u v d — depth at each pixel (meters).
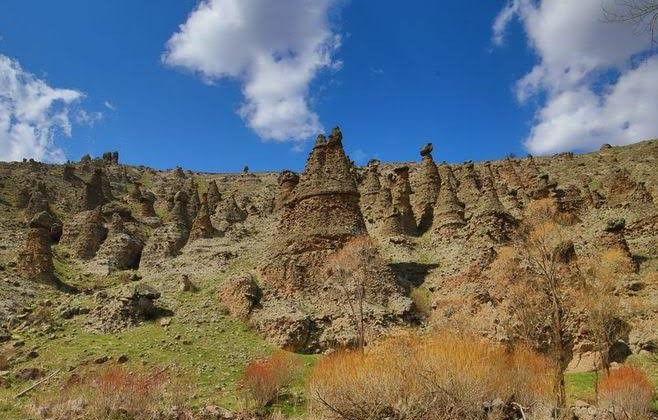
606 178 82.12
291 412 21.25
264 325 35.53
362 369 18.56
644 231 48.31
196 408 21.50
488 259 40.38
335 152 47.81
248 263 50.00
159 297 40.06
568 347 32.00
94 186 80.69
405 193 62.09
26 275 44.88
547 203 52.22
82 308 37.66
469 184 65.69
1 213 79.81
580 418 19.62
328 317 36.59
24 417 17.80
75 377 26.08
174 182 148.25
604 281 35.78
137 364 29.48
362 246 40.78
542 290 33.47
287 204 46.97
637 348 31.41
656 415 21.03
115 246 61.12
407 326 36.53
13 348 31.16
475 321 33.34
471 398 17.33
